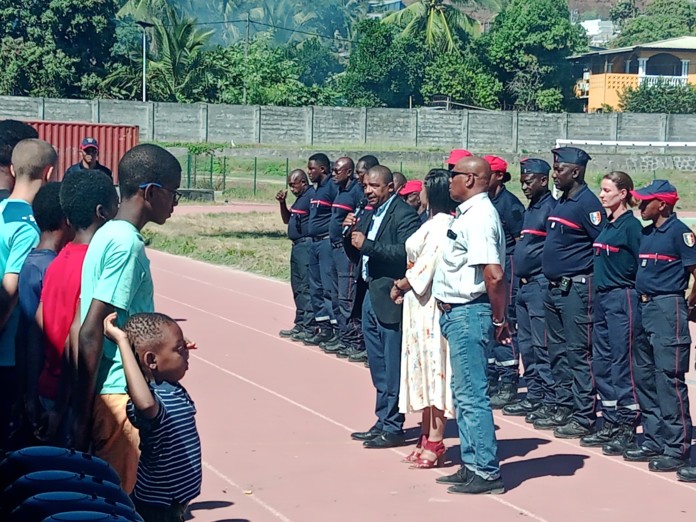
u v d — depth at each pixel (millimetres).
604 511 7148
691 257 7902
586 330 8836
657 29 84625
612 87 67000
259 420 9398
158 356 5117
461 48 68188
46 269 5520
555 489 7602
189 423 5207
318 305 12875
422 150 55375
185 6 93875
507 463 8258
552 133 58188
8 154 6375
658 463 8070
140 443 5164
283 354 12414
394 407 8570
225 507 7082
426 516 6977
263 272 20516
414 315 7914
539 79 64188
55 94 56531
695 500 7426
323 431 9078
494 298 7195
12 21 57156
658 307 8000
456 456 8406
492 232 7156
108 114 54750
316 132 57438
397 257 8336
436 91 63688
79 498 4117
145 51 56844
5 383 5801
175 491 5176
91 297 5090
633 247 8289
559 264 8836
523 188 9523
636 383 8336
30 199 5898
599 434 8742
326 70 83750
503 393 10094
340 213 11930
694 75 68000
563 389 9211
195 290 17859
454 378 7453
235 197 43594
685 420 8078
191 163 50562
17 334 5613
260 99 61281
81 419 4996
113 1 58500
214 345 12875
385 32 65125
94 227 5438
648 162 48406
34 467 4426
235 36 94750
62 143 33500
